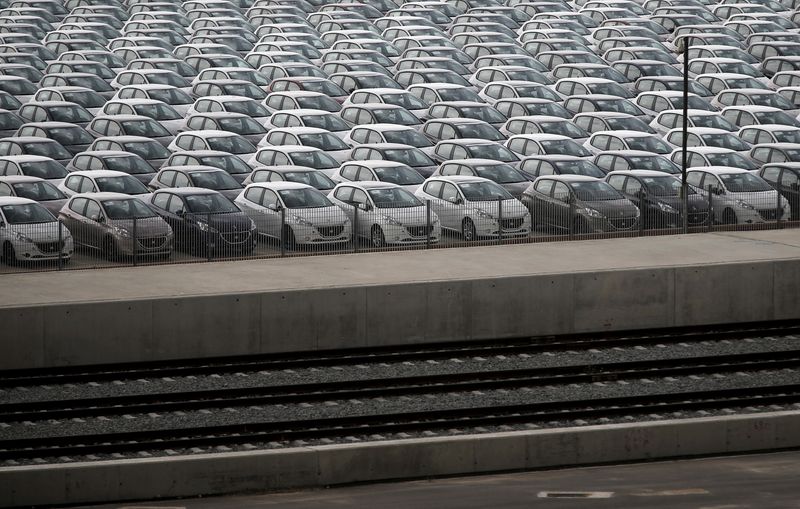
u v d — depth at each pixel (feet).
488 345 315.78
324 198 388.16
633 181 416.46
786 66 643.45
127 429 255.09
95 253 354.33
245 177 439.22
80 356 291.99
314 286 310.65
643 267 329.31
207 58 631.97
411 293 311.27
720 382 284.82
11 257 341.21
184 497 216.54
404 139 487.20
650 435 235.81
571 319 322.55
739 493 208.95
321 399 272.31
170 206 380.58
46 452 240.53
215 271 334.24
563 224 381.40
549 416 261.85
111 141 469.16
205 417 262.26
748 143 501.56
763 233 388.16
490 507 203.92
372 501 210.59
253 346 302.45
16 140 464.65
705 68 626.23
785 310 337.72
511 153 464.24
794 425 242.37
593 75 610.24
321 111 517.14
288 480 220.23
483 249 363.97
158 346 296.51
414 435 254.27
